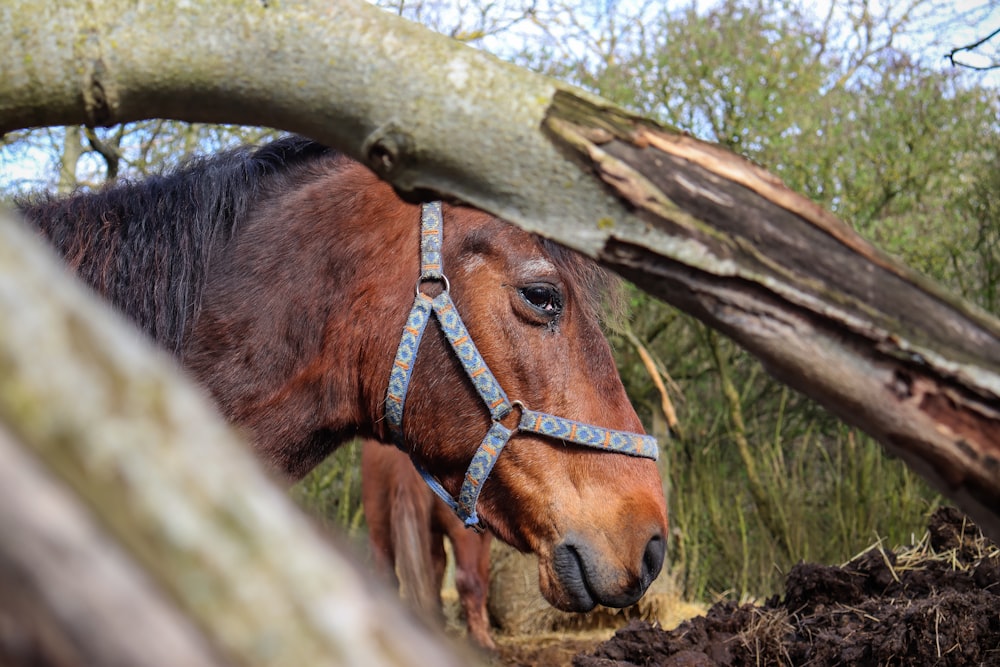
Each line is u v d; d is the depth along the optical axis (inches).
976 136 287.6
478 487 89.5
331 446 92.7
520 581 240.5
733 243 38.2
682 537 286.7
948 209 291.4
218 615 16.0
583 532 87.4
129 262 83.4
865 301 37.5
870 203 289.1
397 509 202.8
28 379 15.9
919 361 36.9
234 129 234.8
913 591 112.5
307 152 92.0
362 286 87.6
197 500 16.4
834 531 296.0
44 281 16.6
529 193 40.1
